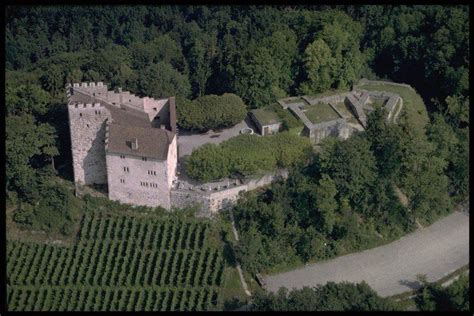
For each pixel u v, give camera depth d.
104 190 183.00
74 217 177.38
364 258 176.00
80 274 165.00
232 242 172.12
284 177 187.12
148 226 173.38
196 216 177.50
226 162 177.50
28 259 169.12
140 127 175.88
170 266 165.88
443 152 191.00
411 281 168.75
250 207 174.75
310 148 187.88
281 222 171.88
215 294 160.12
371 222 182.75
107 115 176.25
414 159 181.38
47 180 183.50
